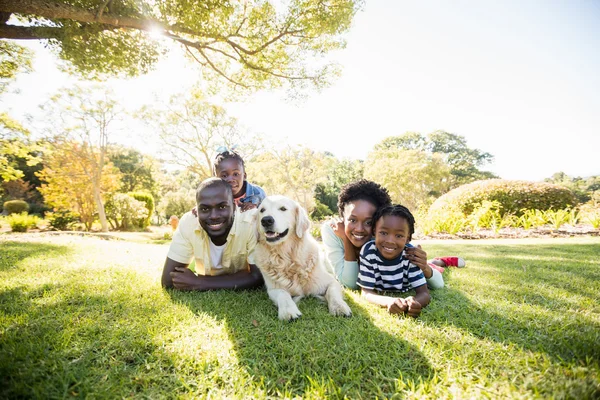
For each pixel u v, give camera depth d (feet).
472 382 4.52
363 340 5.88
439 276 9.16
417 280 8.01
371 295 8.25
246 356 5.36
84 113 62.44
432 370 4.89
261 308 7.81
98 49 19.25
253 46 25.82
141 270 12.07
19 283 9.70
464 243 23.29
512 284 9.45
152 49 22.08
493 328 6.26
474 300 7.99
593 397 3.89
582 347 5.12
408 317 6.96
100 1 16.44
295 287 8.68
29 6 13.67
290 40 25.90
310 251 8.94
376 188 10.05
